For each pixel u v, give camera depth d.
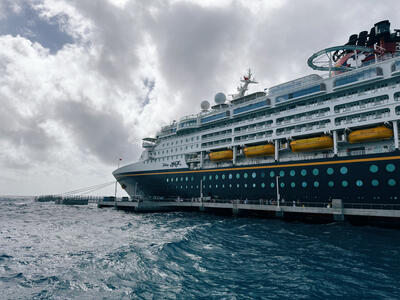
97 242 21.58
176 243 19.69
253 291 11.25
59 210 58.88
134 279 12.76
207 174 41.38
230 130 41.09
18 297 10.93
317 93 31.50
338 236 22.50
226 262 15.42
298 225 28.52
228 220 33.62
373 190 25.69
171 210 44.84
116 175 56.44
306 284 11.97
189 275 13.26
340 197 27.61
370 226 26.30
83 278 12.96
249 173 35.97
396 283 11.98
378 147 26.98
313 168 29.98
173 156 48.25
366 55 37.81
